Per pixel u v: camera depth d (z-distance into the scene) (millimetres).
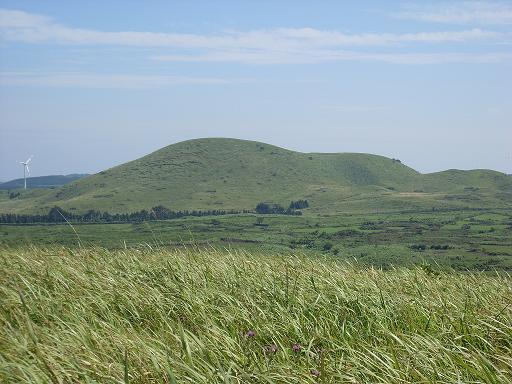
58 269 11570
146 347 6703
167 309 9312
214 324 8141
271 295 9789
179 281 10648
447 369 6500
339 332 8211
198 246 13445
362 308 9172
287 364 6832
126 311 9414
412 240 99875
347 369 6594
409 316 8781
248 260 12141
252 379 6270
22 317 8086
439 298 9492
